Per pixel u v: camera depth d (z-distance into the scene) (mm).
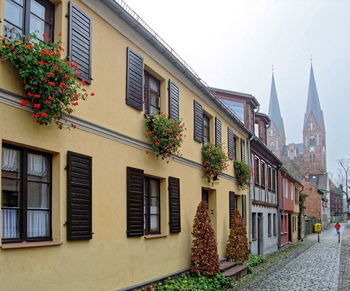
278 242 26453
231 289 11180
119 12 7996
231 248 14555
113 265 7727
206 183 13031
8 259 5332
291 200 32312
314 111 121875
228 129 15648
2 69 5336
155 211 9930
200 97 12766
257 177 21047
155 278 9367
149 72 9820
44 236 6223
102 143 7586
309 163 119812
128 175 8352
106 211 7590
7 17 5672
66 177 6543
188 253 11422
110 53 7988
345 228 70750
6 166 5648
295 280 13336
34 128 5879
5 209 5598
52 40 6621
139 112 9000
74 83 6020
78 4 7090
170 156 10125
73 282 6570
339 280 13602
